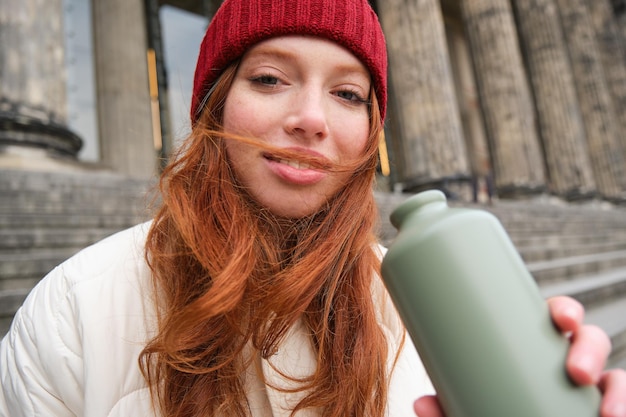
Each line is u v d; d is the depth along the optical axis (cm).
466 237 42
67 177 557
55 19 743
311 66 68
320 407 70
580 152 1784
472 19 1717
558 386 38
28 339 72
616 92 2155
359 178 73
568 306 42
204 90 79
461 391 40
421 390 83
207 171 70
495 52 1645
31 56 690
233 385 67
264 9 69
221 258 64
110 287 74
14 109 659
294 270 64
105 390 67
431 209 47
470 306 40
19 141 656
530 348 39
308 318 75
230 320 64
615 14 2350
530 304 41
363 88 73
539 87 1877
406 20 1301
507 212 1038
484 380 39
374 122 76
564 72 1853
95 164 802
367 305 75
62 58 750
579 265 655
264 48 69
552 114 1830
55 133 702
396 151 1434
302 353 73
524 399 38
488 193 1430
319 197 69
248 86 70
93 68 1283
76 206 479
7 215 401
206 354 66
